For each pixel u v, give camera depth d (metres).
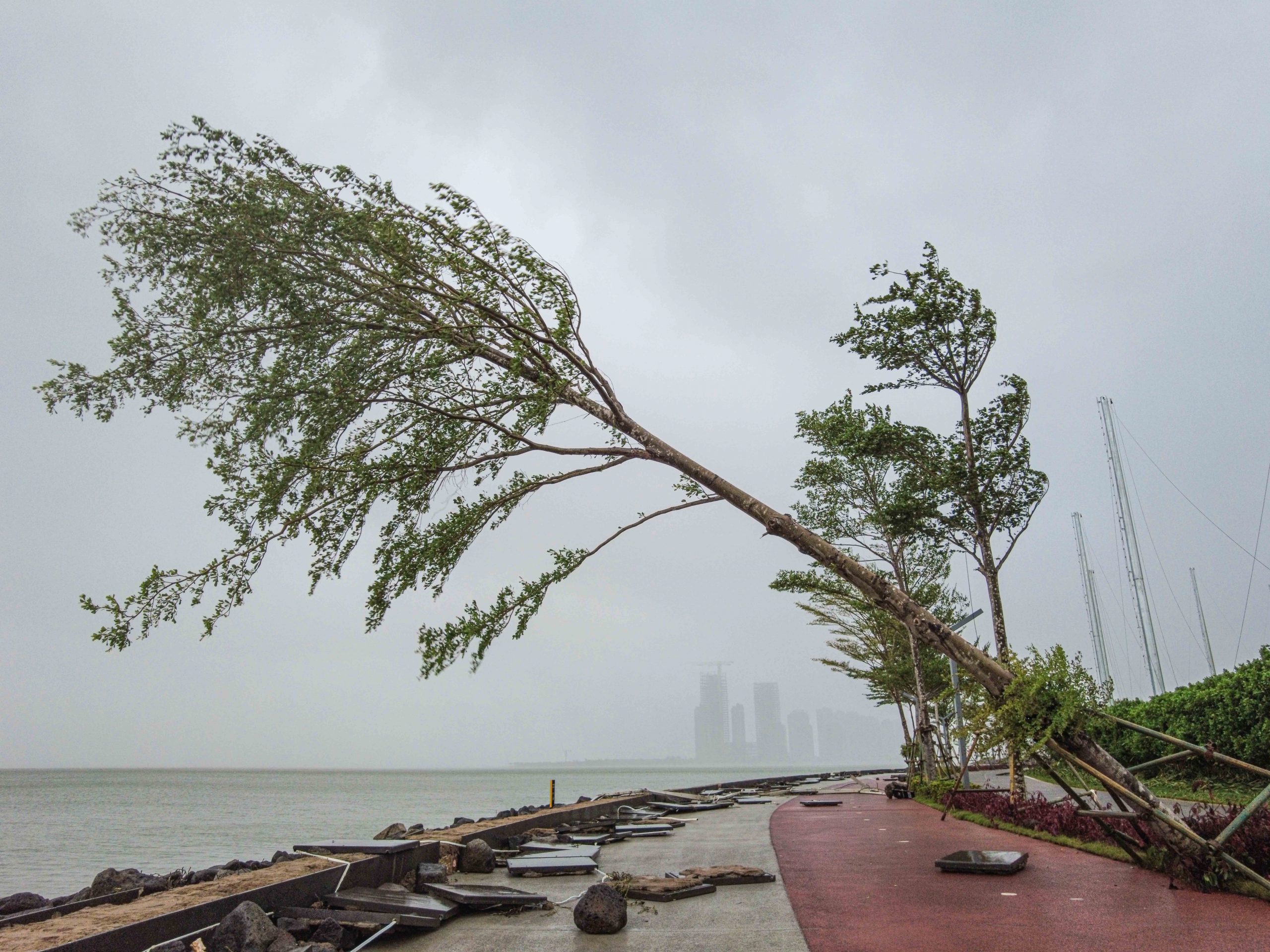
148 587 7.81
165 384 8.73
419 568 9.18
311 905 6.75
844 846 11.70
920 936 5.95
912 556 23.80
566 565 9.38
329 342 9.35
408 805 51.22
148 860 20.64
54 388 8.57
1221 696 18.47
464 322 9.83
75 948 4.58
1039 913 6.62
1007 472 15.36
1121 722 8.66
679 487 10.77
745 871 8.83
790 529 9.55
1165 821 7.79
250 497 8.42
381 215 9.52
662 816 17.33
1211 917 6.32
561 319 9.63
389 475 9.16
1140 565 41.78
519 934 6.43
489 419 9.71
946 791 18.89
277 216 8.82
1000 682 8.92
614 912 6.40
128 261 8.92
